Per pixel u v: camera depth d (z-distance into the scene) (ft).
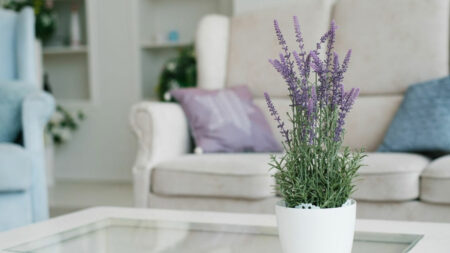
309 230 3.29
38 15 16.43
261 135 8.37
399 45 8.27
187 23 17.31
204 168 7.16
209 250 3.97
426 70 8.05
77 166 17.26
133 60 16.55
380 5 8.52
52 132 16.80
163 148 7.88
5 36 9.77
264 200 6.90
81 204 13.07
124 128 16.70
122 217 5.03
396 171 6.31
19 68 9.62
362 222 4.57
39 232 4.56
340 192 3.33
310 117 3.30
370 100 8.40
